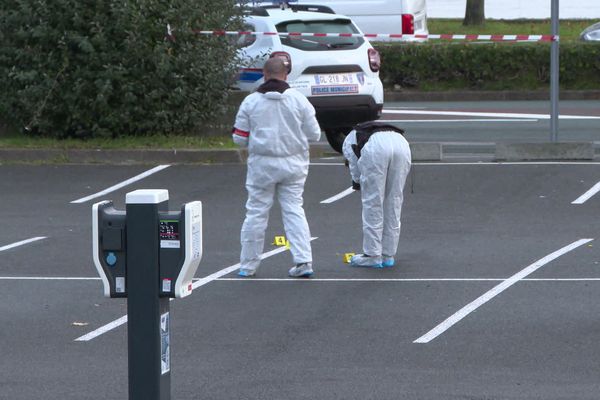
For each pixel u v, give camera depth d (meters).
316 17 57.91
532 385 24.30
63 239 40.88
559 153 54.44
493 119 75.25
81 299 32.53
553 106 54.72
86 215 45.28
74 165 54.69
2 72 57.44
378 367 25.77
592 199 46.84
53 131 58.12
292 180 34.03
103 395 24.03
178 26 56.22
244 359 26.52
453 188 49.38
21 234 41.78
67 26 55.97
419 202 46.94
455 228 42.16
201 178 52.03
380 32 96.69
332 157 57.88
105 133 57.25
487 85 93.94
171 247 16.08
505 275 34.72
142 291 16.14
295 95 33.38
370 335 28.47
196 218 16.23
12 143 56.75
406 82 95.12
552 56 54.59
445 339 28.02
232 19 58.03
